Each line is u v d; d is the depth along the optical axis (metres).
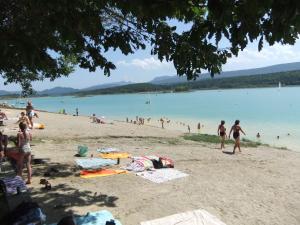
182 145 24.36
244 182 14.00
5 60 8.10
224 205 11.09
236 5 3.94
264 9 3.70
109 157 17.16
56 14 5.68
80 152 17.69
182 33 6.90
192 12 4.68
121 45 7.18
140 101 157.50
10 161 14.05
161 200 11.23
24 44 7.00
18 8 6.98
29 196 9.88
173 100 149.00
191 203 11.07
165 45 6.94
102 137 25.89
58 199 10.90
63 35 5.82
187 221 8.16
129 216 9.77
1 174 13.18
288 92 176.12
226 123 57.47
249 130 47.38
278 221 10.04
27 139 12.33
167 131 34.19
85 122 39.75
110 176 13.88
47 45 7.69
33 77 20.03
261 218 10.20
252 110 81.44
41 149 19.31
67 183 12.71
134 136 27.72
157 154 19.50
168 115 76.88
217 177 14.55
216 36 4.37
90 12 6.00
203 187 12.92
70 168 14.99
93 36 7.08
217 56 6.62
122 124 41.22
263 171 16.23
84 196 11.32
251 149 23.64
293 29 3.98
